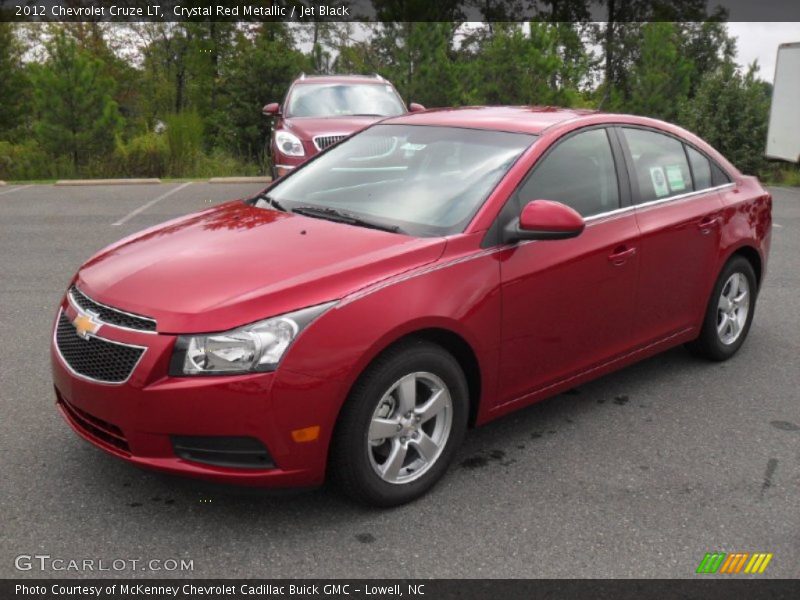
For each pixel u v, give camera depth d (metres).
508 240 3.75
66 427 4.18
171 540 3.22
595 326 4.23
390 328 3.25
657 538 3.31
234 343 3.06
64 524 3.31
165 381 3.08
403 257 3.46
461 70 22.72
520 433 4.25
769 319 6.41
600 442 4.16
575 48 39.88
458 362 3.73
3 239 9.24
